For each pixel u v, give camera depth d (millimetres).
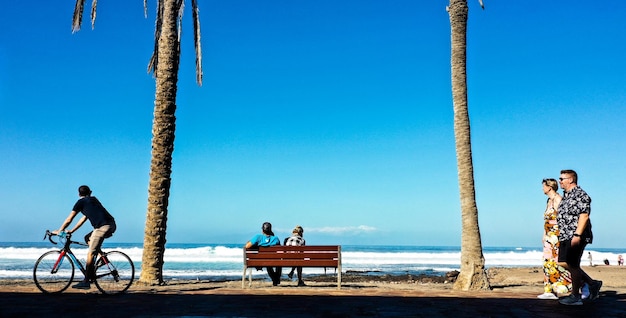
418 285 12508
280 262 10000
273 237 11000
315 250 9953
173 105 11594
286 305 7098
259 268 10219
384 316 6227
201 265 43188
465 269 10477
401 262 55781
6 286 9766
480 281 10328
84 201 8469
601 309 6984
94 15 12141
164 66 11562
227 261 51250
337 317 6098
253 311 6484
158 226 11125
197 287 10234
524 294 9039
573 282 7355
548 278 8125
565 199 7340
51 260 8305
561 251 7316
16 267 33531
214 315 6113
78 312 6297
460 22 11391
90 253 8312
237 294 8492
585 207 7098
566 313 6590
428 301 7703
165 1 11812
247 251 10102
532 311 6758
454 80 11297
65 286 8289
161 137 11359
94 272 8320
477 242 10586
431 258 66875
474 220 10664
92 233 8406
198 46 12977
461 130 11039
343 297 8109
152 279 10914
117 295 8227
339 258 9914
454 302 7613
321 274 26484
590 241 7289
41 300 7449
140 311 6414
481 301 7797
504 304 7445
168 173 11398
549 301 7871
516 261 64625
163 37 11672
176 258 56031
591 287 7801
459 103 11148
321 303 7344
